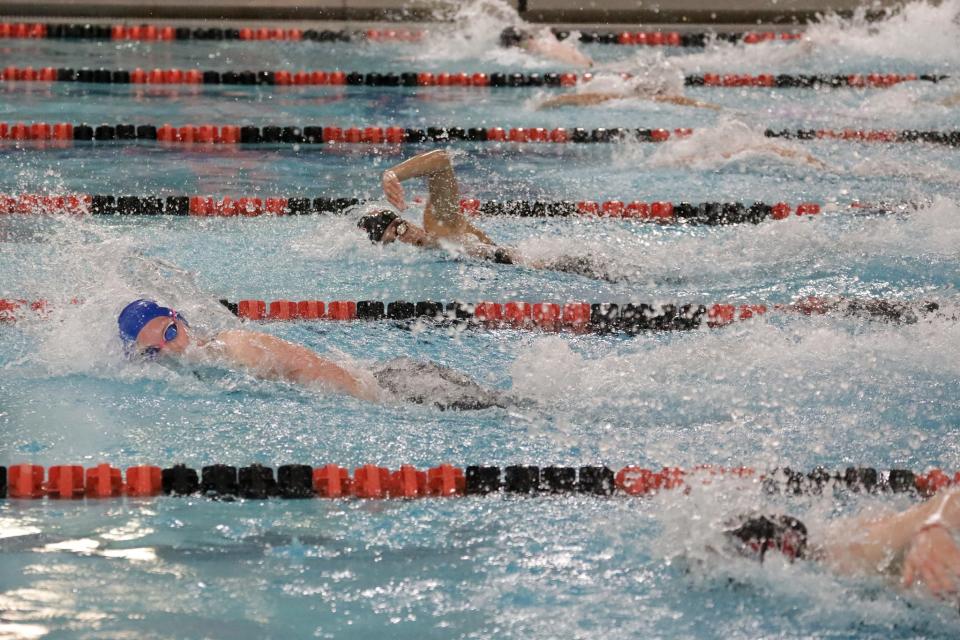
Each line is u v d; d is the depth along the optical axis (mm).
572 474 5879
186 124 12703
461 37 16969
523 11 17688
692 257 9477
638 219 10445
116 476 5727
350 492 5734
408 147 12539
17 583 4816
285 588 4844
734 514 5320
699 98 14594
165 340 6949
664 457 6129
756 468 5984
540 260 9273
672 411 6723
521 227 10148
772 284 8883
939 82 15117
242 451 6117
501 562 5098
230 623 4570
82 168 11250
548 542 5289
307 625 4566
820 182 11312
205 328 7656
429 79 15016
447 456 6137
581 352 7758
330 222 10086
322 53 16062
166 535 5289
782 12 17734
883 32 17125
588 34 17250
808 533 5121
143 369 7000
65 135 12273
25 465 5738
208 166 11516
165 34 16531
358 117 13312
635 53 16469
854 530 5047
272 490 5715
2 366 7051
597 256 9312
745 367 7332
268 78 14773
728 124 12688
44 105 13250
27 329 7562
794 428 6500
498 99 14461
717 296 8688
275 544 5234
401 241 9477
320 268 9023
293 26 17188
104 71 14523
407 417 6602
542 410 6742
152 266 8734
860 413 6695
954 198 10750
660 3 17844
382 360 7441
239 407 6621
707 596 4828
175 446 6137
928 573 4566
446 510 5590
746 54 16281
